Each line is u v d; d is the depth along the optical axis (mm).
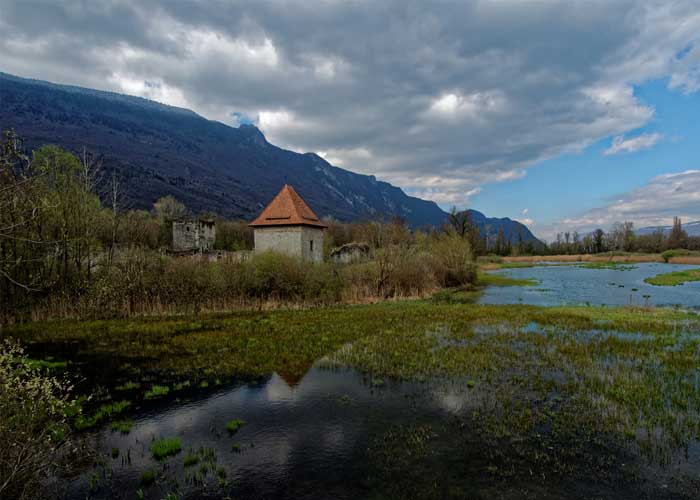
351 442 7461
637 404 8805
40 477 5879
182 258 24422
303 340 15172
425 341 14703
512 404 8992
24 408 5805
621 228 110812
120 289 21594
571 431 7676
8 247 18250
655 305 24766
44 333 16797
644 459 6695
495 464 6637
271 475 6430
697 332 15977
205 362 12586
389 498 5812
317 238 36312
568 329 16766
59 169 21891
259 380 10953
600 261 82375
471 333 16031
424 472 6453
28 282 19422
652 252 102500
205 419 8555
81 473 6492
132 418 8609
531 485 6047
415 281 30906
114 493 5965
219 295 23469
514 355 12727
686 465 6492
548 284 39719
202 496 5891
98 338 15875
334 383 10602
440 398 9453
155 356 13281
